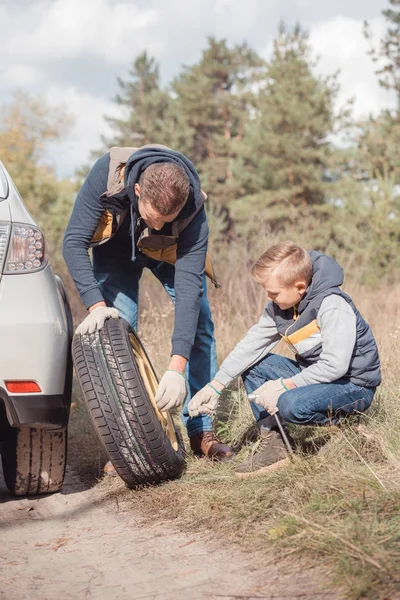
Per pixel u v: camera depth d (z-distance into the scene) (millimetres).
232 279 7129
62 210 28891
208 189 31406
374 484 2645
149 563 2361
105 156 3264
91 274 3262
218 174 33625
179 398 3025
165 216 2883
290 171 23922
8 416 2781
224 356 5320
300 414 2928
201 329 3613
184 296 3199
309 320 2969
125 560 2410
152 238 3158
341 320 2881
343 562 2070
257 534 2480
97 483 3408
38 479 3168
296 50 25328
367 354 3008
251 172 27781
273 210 23438
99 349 3025
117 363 3002
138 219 3162
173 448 3215
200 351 3627
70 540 2656
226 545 2457
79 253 3262
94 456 3865
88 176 3266
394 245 10594
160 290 7773
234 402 4035
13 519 2930
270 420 3102
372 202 11383
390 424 3207
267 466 3037
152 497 3043
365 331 3010
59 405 2871
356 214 11625
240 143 28734
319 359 2982
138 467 3049
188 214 3080
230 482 3018
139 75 42062
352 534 2211
